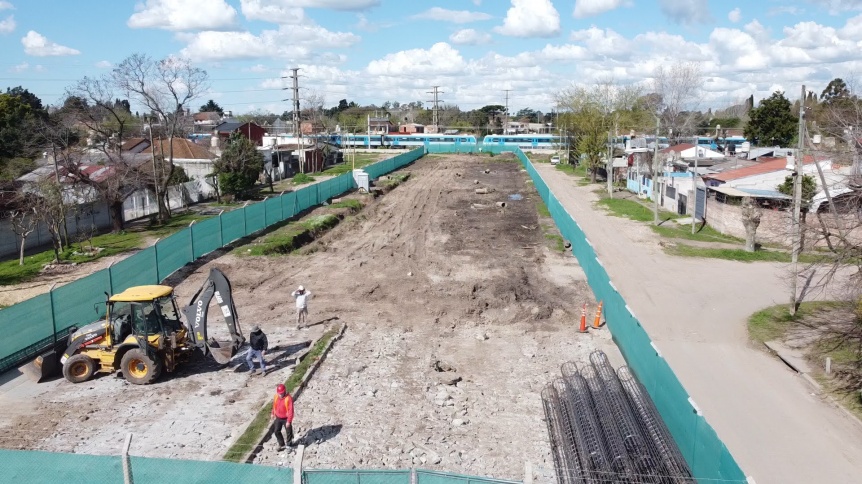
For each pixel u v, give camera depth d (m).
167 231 39.75
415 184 68.69
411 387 18.19
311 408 16.62
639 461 13.05
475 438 15.32
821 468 14.20
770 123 85.00
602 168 77.38
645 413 15.22
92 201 39.41
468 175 78.75
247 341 21.34
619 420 14.63
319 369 19.28
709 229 41.38
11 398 17.00
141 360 17.80
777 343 21.45
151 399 17.00
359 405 16.92
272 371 18.98
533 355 20.69
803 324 23.16
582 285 28.62
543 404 16.95
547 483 13.12
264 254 33.12
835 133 23.11
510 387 18.30
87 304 22.02
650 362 16.25
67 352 18.25
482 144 127.06
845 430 15.83
